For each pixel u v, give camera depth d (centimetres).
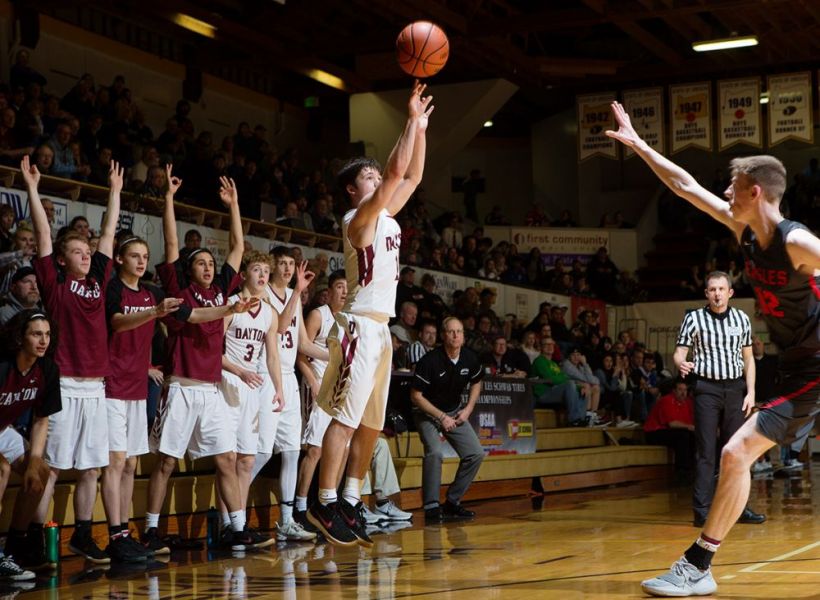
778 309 411
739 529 676
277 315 707
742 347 722
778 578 452
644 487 1155
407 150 425
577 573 476
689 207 2259
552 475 1108
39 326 541
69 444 576
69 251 580
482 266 1734
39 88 1177
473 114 1819
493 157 2408
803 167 2280
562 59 1830
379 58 1805
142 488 680
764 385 1257
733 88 1669
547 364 1346
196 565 560
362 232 445
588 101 1748
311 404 742
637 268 2138
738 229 425
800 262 392
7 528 612
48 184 976
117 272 638
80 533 586
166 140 1378
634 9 1509
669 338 1870
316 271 1155
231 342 679
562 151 2342
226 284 686
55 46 1476
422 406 825
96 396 585
